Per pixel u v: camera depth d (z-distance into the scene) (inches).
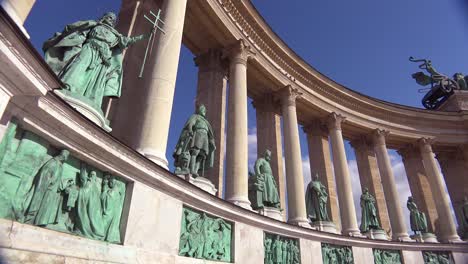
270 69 784.9
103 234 252.2
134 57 474.9
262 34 746.8
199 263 359.9
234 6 671.8
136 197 287.1
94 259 233.5
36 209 200.1
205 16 638.5
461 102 1250.6
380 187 1066.7
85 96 271.0
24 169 197.3
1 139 174.9
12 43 143.9
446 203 1021.8
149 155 353.7
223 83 714.8
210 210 402.9
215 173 618.8
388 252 821.9
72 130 221.9
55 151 224.2
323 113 968.9
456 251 918.4
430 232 1032.2
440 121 1171.9
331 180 952.9
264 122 853.8
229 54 697.6
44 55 275.0
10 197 186.7
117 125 428.1
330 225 734.5
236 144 573.6
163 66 416.2
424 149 1128.8
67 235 221.1
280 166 803.4
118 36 316.5
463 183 1168.8
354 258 722.8
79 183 241.9
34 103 189.0
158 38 443.5
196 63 743.1
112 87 307.6
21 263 182.7
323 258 647.1
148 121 378.6
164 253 307.9
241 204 512.1
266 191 601.6
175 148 454.6
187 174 412.5
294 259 564.4
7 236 178.7
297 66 855.1
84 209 239.3
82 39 290.0
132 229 276.2
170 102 404.2
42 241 200.1
